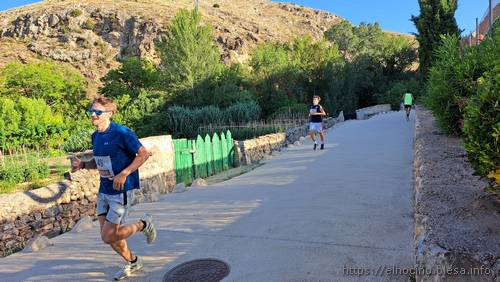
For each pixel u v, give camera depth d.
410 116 25.67
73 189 7.73
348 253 4.30
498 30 6.21
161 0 90.94
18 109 33.09
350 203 6.21
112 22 72.19
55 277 4.32
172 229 5.75
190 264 4.39
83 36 69.06
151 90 43.34
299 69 47.31
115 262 4.64
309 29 102.44
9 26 73.25
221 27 71.00
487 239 2.54
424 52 27.56
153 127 34.50
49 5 80.56
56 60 64.88
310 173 9.16
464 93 6.69
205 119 33.59
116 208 3.85
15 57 63.00
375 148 12.51
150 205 7.68
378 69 58.72
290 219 5.62
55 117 35.31
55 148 31.22
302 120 26.06
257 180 9.28
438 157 5.24
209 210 6.70
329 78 48.97
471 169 4.45
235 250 4.69
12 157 17.81
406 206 5.93
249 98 38.94
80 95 49.56
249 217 5.98
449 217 2.97
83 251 5.14
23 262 4.89
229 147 14.58
